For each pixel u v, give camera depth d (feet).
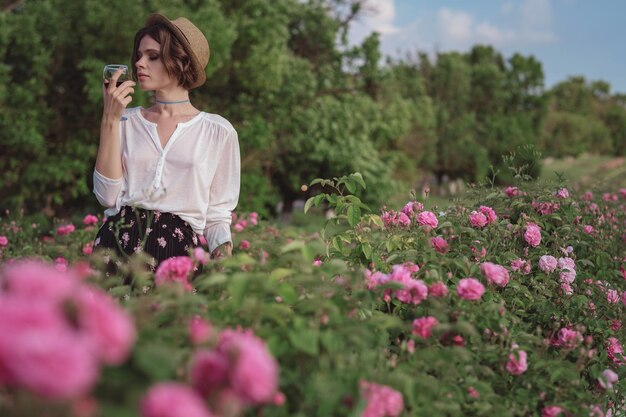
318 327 6.46
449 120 126.41
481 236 12.08
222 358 4.49
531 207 14.55
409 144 96.22
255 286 6.63
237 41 47.75
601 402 9.90
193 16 41.06
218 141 9.79
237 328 6.24
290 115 54.65
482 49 215.10
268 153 54.75
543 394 8.46
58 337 3.63
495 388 8.57
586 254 14.75
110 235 9.47
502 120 145.07
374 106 65.10
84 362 3.61
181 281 6.82
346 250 10.81
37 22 40.60
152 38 9.64
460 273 10.58
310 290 7.29
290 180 57.93
